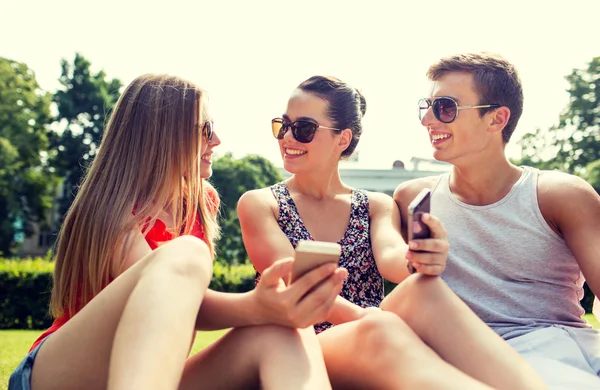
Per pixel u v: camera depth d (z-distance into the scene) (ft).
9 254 107.55
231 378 5.84
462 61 8.28
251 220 8.45
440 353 5.79
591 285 7.51
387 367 5.52
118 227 6.68
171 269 5.31
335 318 7.10
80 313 5.77
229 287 47.91
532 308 7.91
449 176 8.90
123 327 4.98
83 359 5.70
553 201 7.80
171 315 4.99
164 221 7.48
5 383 13.75
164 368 4.71
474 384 5.00
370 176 74.23
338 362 6.17
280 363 5.40
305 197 8.96
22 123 105.29
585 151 95.35
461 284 8.21
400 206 9.30
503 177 8.32
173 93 7.66
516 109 8.33
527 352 7.23
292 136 8.80
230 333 6.02
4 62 104.58
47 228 123.44
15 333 38.88
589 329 7.76
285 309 5.51
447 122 8.20
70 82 127.13
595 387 6.32
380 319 5.83
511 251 7.99
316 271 5.41
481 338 5.65
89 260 6.72
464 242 8.25
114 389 4.58
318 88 8.99
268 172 102.01
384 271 8.19
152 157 7.32
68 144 124.06
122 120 7.52
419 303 5.99
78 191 7.39
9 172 104.58
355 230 8.82
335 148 9.10
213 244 8.43
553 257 7.93
